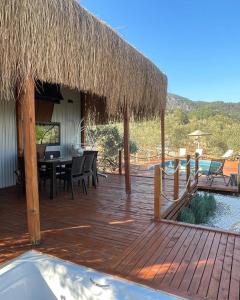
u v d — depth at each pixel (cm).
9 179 623
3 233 345
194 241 320
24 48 277
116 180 728
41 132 698
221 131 2042
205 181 838
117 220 396
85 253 288
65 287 231
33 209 310
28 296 236
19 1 270
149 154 1431
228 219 561
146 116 720
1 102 595
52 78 315
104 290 216
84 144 865
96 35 385
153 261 270
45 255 258
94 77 387
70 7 328
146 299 203
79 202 496
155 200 396
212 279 238
